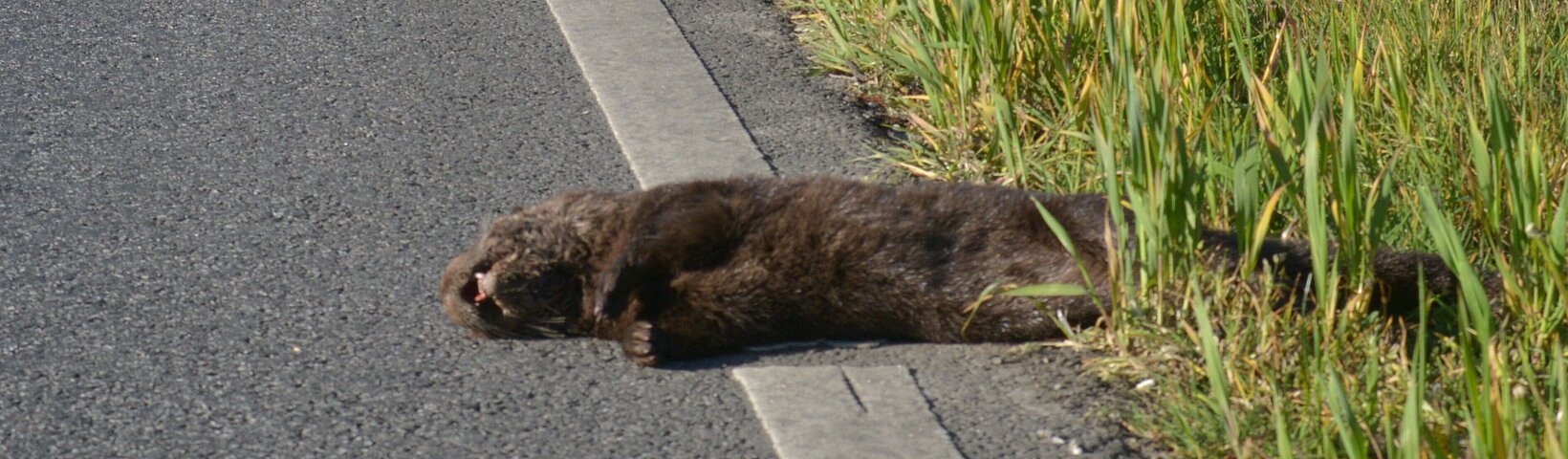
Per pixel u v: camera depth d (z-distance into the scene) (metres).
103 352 7.83
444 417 7.27
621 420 7.30
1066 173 9.66
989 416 7.31
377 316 8.37
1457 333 7.86
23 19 12.88
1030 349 8.02
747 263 8.23
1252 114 9.43
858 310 8.28
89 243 9.11
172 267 8.84
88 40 12.48
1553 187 8.77
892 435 7.12
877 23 12.38
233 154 10.45
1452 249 6.65
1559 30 11.61
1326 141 7.64
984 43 10.54
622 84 11.86
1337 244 8.19
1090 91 9.89
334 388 7.53
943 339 8.27
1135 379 7.56
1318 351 7.02
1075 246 8.20
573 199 8.62
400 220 9.59
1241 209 7.49
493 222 8.87
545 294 8.30
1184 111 9.29
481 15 13.42
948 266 8.20
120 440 7.01
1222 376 6.57
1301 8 11.43
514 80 11.96
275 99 11.40
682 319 8.12
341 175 10.19
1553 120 9.66
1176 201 7.52
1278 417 6.19
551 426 7.22
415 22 13.16
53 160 10.25
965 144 10.48
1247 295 7.66
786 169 10.42
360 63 12.18
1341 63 10.08
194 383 7.54
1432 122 9.68
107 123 10.88
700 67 12.26
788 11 13.77
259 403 7.37
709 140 10.86
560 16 13.41
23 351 7.80
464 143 10.76
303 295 8.55
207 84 11.66
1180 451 6.79
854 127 11.21
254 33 12.79
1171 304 7.74
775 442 7.07
